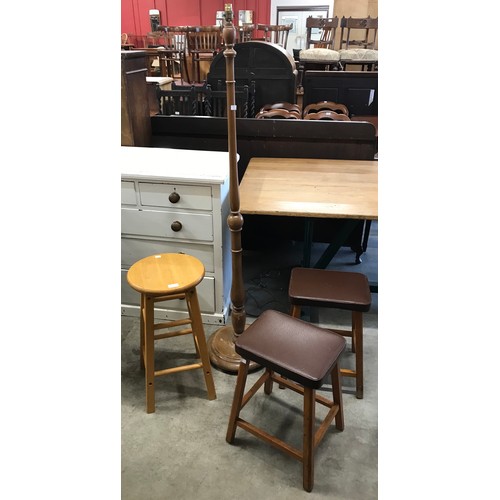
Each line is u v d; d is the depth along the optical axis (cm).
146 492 142
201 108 288
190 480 146
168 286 156
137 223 206
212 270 211
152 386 169
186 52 578
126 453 155
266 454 155
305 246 221
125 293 226
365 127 255
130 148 238
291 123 260
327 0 686
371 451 156
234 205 166
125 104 239
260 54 354
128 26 768
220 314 220
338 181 221
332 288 168
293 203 191
